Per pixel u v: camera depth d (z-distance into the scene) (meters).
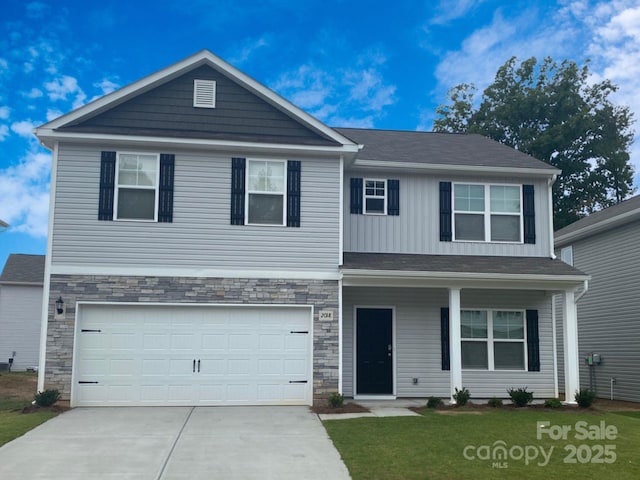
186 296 13.56
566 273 14.43
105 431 10.49
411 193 16.06
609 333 19.19
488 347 15.78
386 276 13.92
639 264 17.81
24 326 27.30
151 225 13.63
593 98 33.56
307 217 14.15
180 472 8.05
